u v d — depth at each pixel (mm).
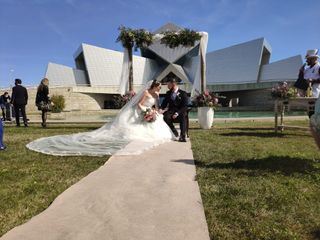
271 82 47312
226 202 2945
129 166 4500
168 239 2238
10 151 5848
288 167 4242
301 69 8383
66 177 3906
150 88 7930
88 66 57844
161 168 4355
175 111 7957
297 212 2686
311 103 8008
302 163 4492
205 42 11141
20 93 12031
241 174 3900
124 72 11609
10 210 2814
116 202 2988
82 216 2664
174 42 10844
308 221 2508
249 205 2854
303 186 3406
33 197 3154
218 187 3393
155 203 2955
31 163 4738
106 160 4980
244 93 53906
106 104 51875
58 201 3018
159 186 3479
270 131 9258
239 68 58844
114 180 3734
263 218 2576
